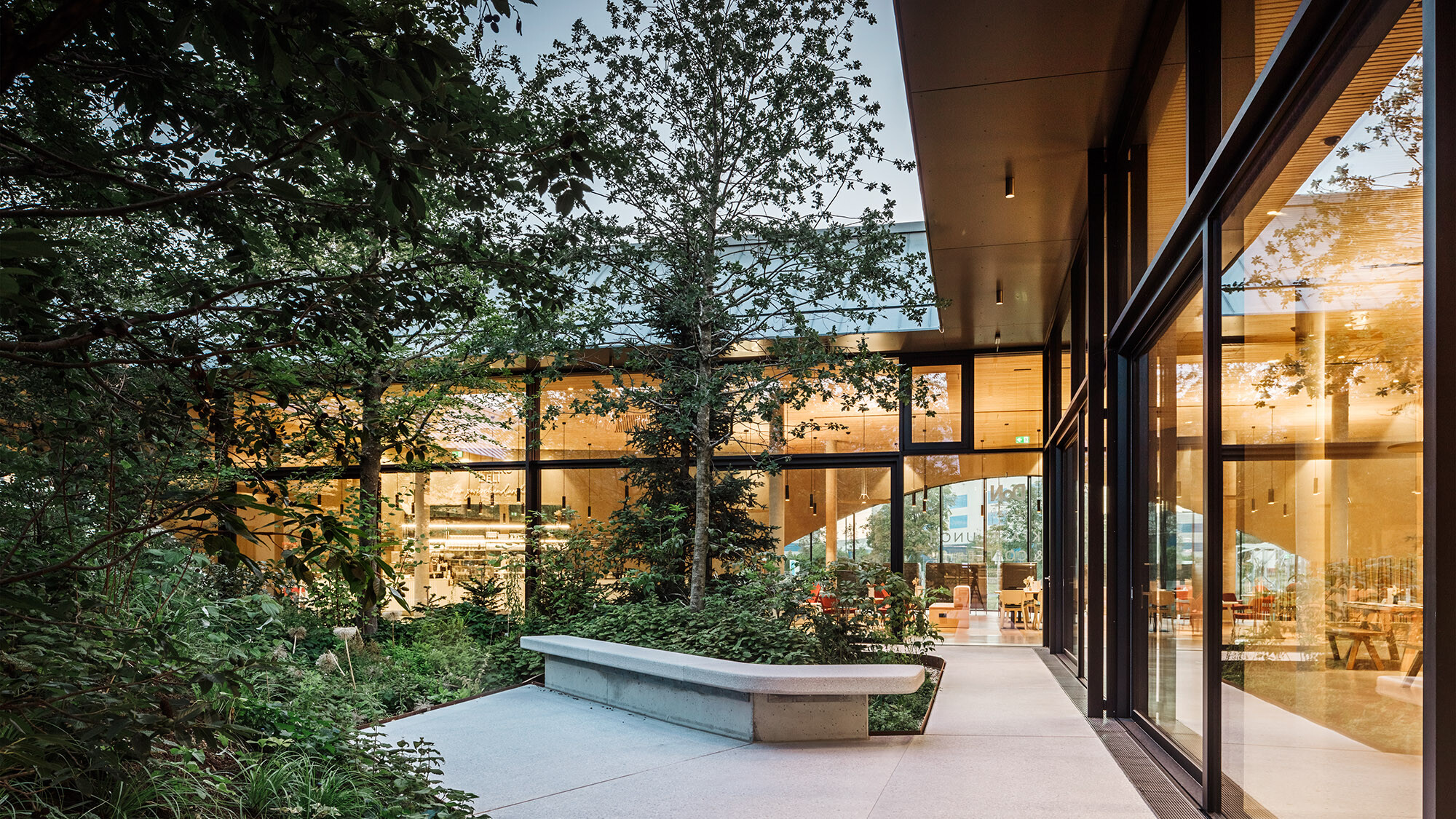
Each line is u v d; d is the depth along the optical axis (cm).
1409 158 230
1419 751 228
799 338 937
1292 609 329
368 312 287
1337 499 284
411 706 826
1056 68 583
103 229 362
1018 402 1398
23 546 323
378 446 324
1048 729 675
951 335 1322
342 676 804
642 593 1162
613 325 996
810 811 464
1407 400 231
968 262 988
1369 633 258
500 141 285
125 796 312
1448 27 205
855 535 1411
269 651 650
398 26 195
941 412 1416
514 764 575
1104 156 713
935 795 490
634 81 860
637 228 924
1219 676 416
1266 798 363
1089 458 751
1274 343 347
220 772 396
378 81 195
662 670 710
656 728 698
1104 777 525
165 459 339
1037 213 838
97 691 253
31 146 216
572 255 855
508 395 1252
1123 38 546
